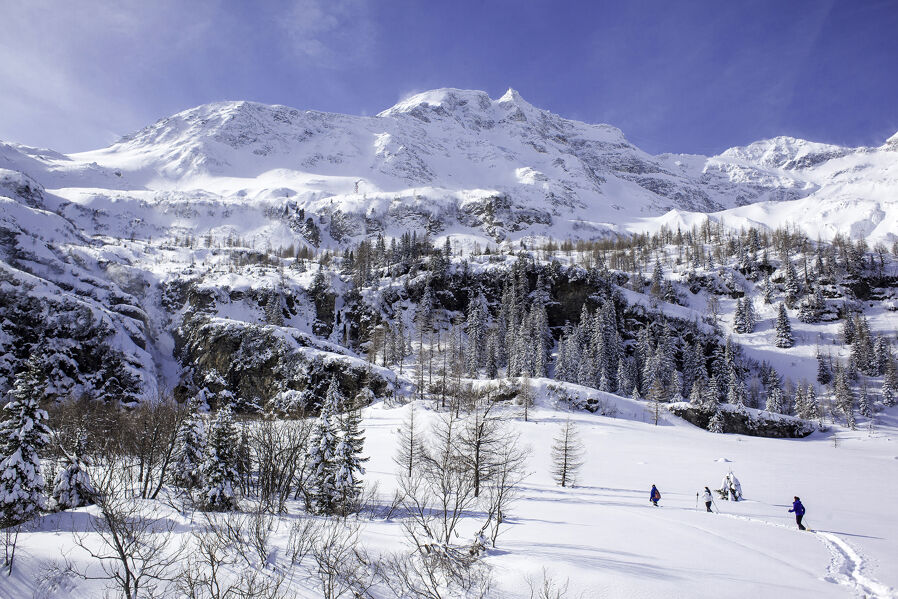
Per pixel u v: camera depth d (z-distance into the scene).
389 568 21.06
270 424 49.12
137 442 52.28
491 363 126.94
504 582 19.64
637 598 17.38
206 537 21.84
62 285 135.25
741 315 167.50
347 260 182.38
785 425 104.44
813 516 36.03
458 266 170.50
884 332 158.12
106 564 20.42
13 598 18.34
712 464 62.97
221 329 124.19
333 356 112.69
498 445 53.50
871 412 124.25
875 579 20.56
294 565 20.86
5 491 29.84
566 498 43.81
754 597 17.69
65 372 101.31
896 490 50.12
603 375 118.62
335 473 36.69
